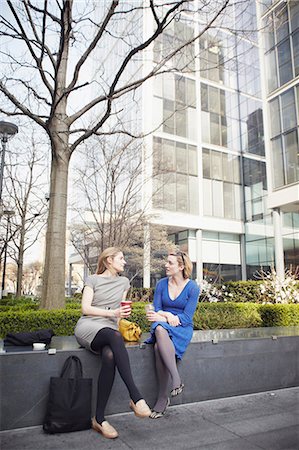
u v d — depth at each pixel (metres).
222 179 23.25
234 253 23.55
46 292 5.92
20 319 4.85
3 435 2.83
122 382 3.43
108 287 3.45
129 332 3.88
